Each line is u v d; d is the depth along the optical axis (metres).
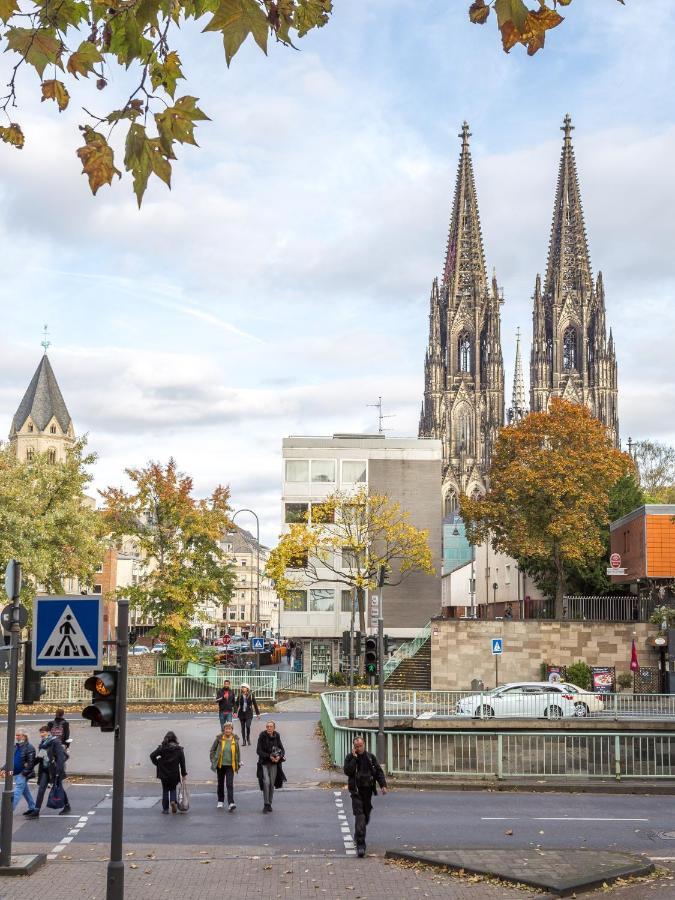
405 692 42.25
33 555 54.75
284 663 107.75
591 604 66.88
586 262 183.38
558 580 72.31
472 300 186.38
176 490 58.53
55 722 24.28
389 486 78.50
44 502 58.91
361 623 67.44
